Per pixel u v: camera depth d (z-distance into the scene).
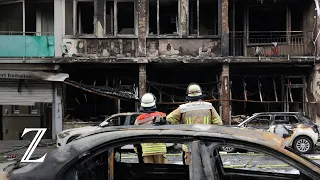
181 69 15.59
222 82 13.97
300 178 3.20
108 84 15.20
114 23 14.25
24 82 14.57
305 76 15.07
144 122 4.59
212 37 14.30
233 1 14.80
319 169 2.58
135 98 13.81
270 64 14.37
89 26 14.80
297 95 15.35
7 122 17.28
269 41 15.30
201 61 13.88
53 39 14.22
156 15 14.82
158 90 14.29
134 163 3.69
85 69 15.24
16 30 15.01
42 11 15.09
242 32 14.87
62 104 14.52
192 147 2.63
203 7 15.12
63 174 2.61
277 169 3.53
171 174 3.62
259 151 2.63
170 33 14.87
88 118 15.43
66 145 2.75
